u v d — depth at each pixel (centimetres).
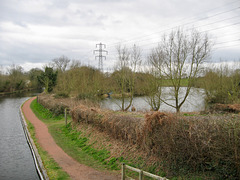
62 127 1831
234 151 624
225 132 669
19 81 7694
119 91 2662
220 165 658
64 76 3934
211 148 680
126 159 941
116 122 1141
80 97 3053
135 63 2402
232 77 2686
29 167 1122
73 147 1279
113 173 871
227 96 2625
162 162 798
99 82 3406
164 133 791
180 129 755
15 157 1278
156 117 855
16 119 2603
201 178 662
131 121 1040
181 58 1909
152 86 2062
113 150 1059
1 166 1134
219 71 2984
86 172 902
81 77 3525
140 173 655
